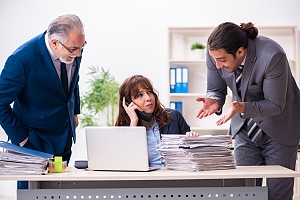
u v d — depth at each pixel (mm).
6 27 6211
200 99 3219
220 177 2719
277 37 6246
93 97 6168
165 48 6262
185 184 3076
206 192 2828
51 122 3348
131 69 6246
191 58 6223
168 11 6254
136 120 3266
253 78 3160
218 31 3016
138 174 2770
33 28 6223
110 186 3055
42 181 3037
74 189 2816
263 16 6242
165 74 6246
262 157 3477
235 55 3035
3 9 6207
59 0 6238
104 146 2922
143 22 6262
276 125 3289
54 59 3266
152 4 6262
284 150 3344
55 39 3066
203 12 6262
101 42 6250
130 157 2891
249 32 3143
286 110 3301
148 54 6262
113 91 6180
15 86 3156
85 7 6246
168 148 2951
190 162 2867
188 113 6254
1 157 2777
